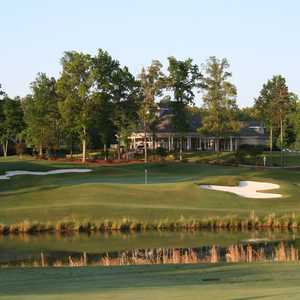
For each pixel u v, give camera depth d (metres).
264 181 52.56
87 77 88.31
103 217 39.12
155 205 43.62
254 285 15.35
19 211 40.53
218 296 13.05
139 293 13.81
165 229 37.69
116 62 91.25
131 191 47.97
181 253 28.97
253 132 129.88
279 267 19.17
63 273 18.62
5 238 34.50
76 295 13.58
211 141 122.25
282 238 33.78
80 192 47.62
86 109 87.12
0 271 19.31
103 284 15.89
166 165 79.69
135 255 28.47
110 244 32.09
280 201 46.16
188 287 15.02
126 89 93.88
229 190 50.12
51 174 66.38
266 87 108.50
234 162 94.31
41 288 15.17
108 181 60.91
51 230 37.28
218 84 94.88
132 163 85.25
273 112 105.69
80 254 29.08
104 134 93.62
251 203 45.28
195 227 37.97
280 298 12.49
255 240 33.06
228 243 32.06
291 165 95.62
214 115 94.94
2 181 57.34
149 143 118.62
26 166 72.88
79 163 84.06
